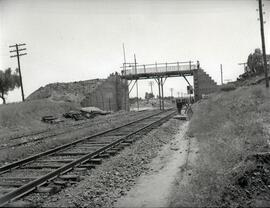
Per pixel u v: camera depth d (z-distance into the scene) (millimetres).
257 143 9914
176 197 7078
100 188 8406
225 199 6695
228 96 31859
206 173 7844
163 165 10914
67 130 23906
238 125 13555
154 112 46094
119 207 7211
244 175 7410
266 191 6969
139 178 9469
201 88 57281
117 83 61031
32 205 6734
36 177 9359
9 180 9266
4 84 60906
